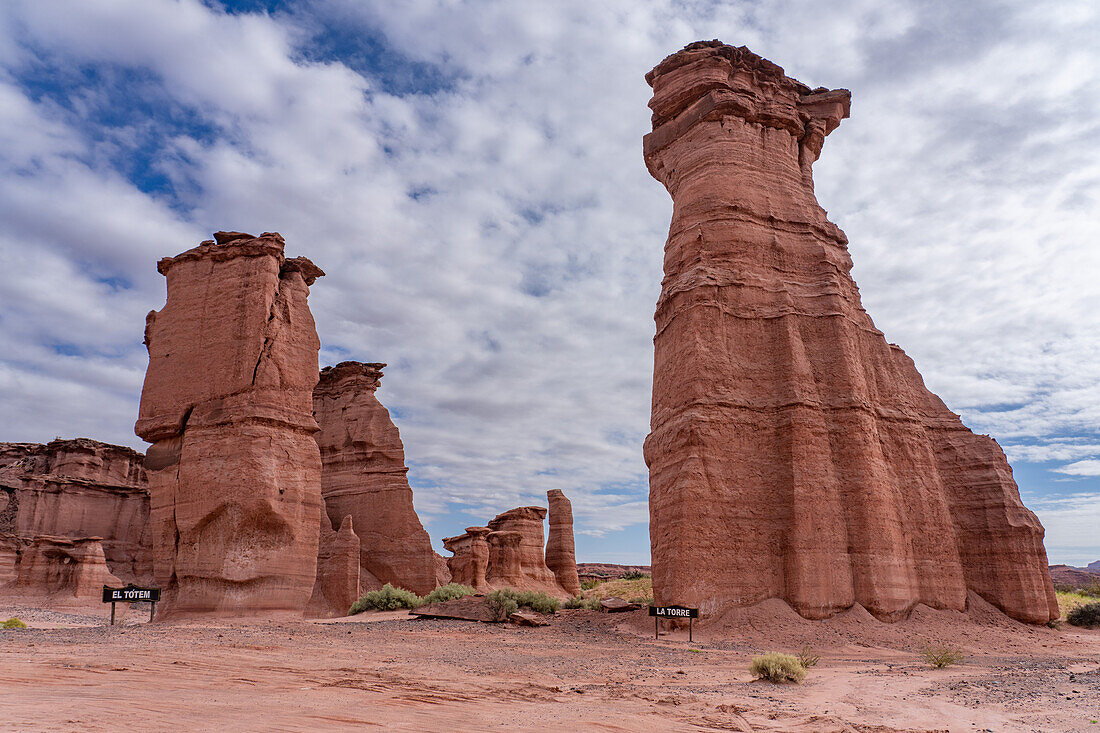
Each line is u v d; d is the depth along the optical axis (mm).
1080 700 12016
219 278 35844
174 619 31359
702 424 26844
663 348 31234
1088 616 29781
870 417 28391
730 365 28281
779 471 27047
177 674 12594
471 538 57094
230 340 34500
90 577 54281
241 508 31781
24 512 66625
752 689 13539
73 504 69562
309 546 34031
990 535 29344
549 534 72125
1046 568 29594
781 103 34438
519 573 63188
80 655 14703
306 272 39094
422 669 14891
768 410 27984
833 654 20969
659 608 24109
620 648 21000
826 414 28203
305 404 35844
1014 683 14258
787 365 28344
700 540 25328
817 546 25766
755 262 30375
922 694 12961
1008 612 28125
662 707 10938
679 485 26109
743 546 25938
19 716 7992
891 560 26203
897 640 23234
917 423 30328
